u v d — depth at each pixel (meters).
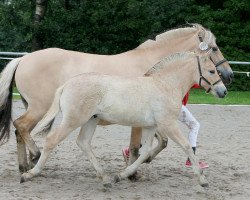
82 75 7.77
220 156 11.01
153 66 8.03
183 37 9.20
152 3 32.69
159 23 31.33
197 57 8.12
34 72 8.79
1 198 7.25
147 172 9.27
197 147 12.04
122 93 7.64
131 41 31.66
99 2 31.06
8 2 34.72
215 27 33.53
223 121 16.34
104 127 14.58
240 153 11.38
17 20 32.84
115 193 7.77
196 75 8.14
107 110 7.68
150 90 7.73
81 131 8.09
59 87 7.90
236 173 9.34
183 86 8.02
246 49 33.81
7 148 11.25
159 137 8.83
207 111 18.72
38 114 8.83
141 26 30.92
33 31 30.94
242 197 7.73
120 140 12.66
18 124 8.77
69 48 31.25
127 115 7.68
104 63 8.79
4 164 9.63
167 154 11.08
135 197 7.56
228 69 9.35
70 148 11.48
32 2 34.06
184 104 9.20
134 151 8.66
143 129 8.09
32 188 7.86
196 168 7.73
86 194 7.64
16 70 8.95
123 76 7.93
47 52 8.93
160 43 9.08
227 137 13.48
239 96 27.03
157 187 8.23
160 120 7.73
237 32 33.56
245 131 14.48
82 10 30.98
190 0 33.97
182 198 7.61
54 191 7.75
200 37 9.23
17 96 21.22
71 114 7.64
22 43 31.97
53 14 31.39
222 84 8.23
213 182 8.66
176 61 7.97
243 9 33.69
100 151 11.23
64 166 9.65
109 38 31.28
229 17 33.97
